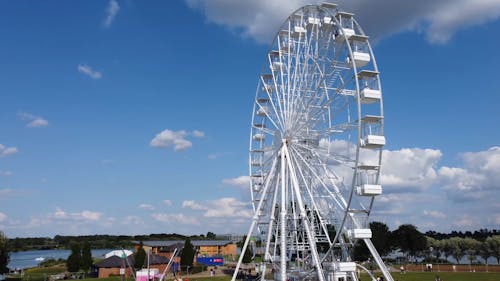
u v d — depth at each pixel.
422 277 76.94
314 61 42.91
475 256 135.50
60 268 119.12
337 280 37.34
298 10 46.06
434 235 185.75
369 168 35.88
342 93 37.69
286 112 45.56
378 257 35.75
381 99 36.47
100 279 79.88
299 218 42.44
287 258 45.78
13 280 79.75
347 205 35.59
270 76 54.53
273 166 45.56
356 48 38.59
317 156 41.28
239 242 153.88
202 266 99.31
